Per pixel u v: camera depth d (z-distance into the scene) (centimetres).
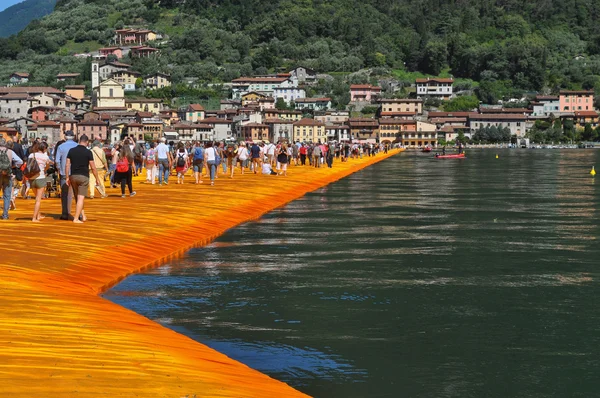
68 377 1151
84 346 1352
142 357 1325
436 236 3088
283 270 2328
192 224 3212
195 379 1220
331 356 1484
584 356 1488
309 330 1661
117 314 1700
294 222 3562
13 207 3372
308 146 10044
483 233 3180
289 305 1883
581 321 1736
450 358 1476
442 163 12344
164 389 1137
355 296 1980
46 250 2339
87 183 2945
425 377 1371
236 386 1219
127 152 4144
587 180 7306
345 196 5119
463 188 6050
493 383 1343
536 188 6088
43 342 1351
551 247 2794
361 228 3338
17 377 1131
